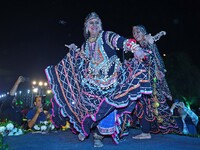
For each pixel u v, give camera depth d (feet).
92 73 11.51
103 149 10.55
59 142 11.96
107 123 11.00
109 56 11.55
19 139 12.78
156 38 12.86
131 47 10.75
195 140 12.84
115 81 11.33
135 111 13.66
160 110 13.80
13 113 17.85
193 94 49.57
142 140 12.71
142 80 11.20
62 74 11.95
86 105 11.28
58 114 12.17
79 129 11.27
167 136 14.01
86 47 12.03
